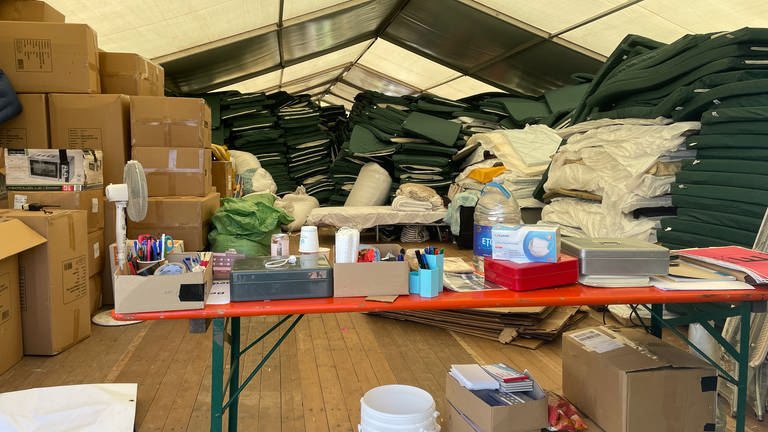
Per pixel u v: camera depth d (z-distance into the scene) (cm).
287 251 206
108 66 419
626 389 186
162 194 425
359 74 1160
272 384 271
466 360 307
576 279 184
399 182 780
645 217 368
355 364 299
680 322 207
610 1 545
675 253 218
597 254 183
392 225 727
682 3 502
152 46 561
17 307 292
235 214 459
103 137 387
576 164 438
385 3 698
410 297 170
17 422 216
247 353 313
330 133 944
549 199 511
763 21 493
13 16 382
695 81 350
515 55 778
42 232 294
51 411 226
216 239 452
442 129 752
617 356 201
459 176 700
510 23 676
